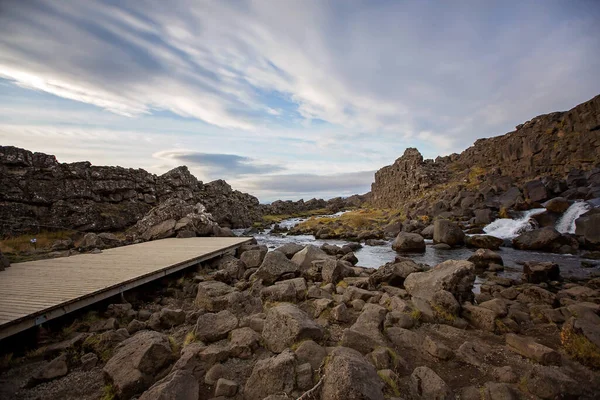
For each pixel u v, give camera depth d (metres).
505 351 7.81
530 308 11.21
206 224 32.84
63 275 13.18
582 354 7.28
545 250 26.75
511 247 29.44
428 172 74.31
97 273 13.57
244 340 7.79
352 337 7.68
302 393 5.84
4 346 8.63
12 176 27.80
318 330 7.85
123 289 12.06
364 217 70.00
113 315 11.09
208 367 7.11
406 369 7.01
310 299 11.87
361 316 8.95
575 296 13.00
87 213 31.66
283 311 8.23
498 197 45.53
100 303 11.70
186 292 14.79
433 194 62.50
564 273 18.83
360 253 30.08
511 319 10.02
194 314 10.67
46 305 9.27
